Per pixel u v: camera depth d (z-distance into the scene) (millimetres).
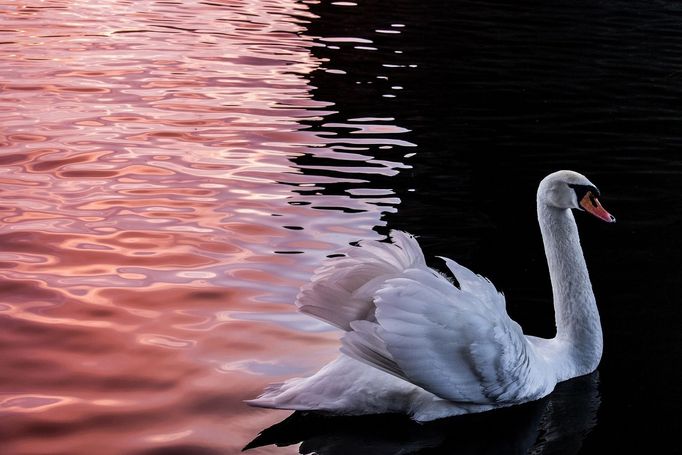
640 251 8398
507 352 5484
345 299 5539
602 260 8172
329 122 12078
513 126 12430
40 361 5957
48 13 18812
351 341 5195
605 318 7000
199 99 12805
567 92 14492
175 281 7230
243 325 6555
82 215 8531
